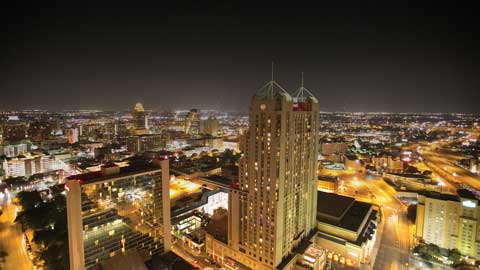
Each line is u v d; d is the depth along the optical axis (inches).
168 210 5398.6
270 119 4662.9
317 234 6210.6
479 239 5802.2
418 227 6673.2
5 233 6835.6
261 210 4921.3
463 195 6176.2
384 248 6437.0
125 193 4635.8
